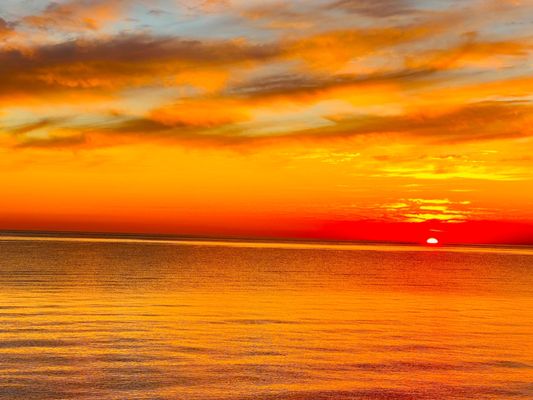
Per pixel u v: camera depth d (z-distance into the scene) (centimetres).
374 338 2592
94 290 4384
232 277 6181
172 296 4119
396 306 3847
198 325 2845
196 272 6875
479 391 1795
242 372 1952
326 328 2842
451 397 1736
